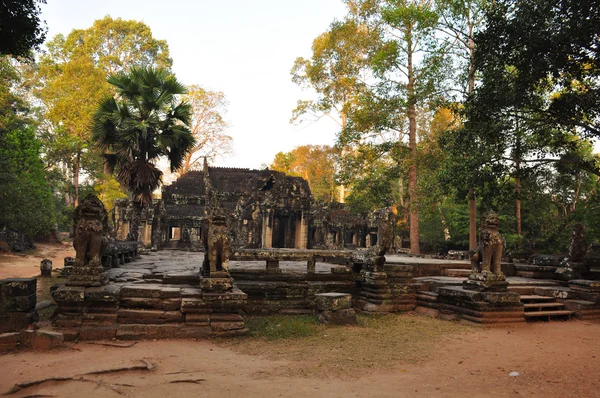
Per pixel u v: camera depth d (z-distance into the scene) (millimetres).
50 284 16109
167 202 40844
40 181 36594
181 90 23141
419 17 24781
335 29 32844
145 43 55688
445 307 11211
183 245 38000
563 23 13289
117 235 36375
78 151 48656
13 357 6801
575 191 32406
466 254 23625
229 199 40812
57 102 49250
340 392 5434
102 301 8461
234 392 5363
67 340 7836
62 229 60219
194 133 51844
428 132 38031
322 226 38125
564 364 6977
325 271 13086
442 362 7023
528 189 27500
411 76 29484
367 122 29219
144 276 11320
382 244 12016
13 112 47438
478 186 20828
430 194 28250
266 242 36688
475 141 21391
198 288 9742
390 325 10008
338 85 34188
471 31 24562
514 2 14477
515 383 5949
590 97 15141
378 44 31219
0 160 30562
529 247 28703
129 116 21797
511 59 14805
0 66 34000
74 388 5383
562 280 14852
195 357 7047
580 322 10992
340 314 9906
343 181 32500
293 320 10336
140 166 21312
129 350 7348
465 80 25406
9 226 33562
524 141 20578
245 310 11094
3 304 8062
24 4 10906
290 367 6590
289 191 37312
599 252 17141
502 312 10375
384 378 6094
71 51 54375
